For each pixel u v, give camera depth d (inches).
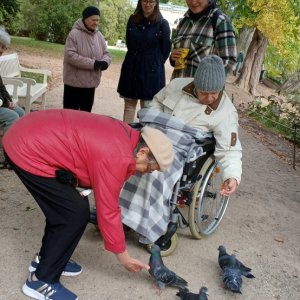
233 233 144.2
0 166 171.9
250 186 198.7
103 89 418.6
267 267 123.9
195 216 150.9
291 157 266.2
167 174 115.4
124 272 110.7
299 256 133.9
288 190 200.7
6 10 593.9
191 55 159.5
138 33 190.1
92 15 206.1
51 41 1008.9
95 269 110.1
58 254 89.5
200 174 122.1
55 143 82.4
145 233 113.9
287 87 914.7
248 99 607.5
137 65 193.8
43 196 86.2
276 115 369.1
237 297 106.7
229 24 151.6
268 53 940.6
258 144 288.8
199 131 123.3
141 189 115.2
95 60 211.8
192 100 128.0
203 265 120.2
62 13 979.3
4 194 147.4
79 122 84.6
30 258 110.2
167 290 105.3
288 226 156.9
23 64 481.1
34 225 128.4
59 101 313.3
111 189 81.2
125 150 81.8
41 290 91.4
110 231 84.5
